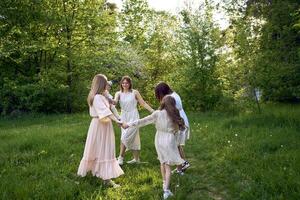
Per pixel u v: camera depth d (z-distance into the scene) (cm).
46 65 2080
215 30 1789
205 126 1241
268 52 1453
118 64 2214
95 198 579
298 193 557
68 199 582
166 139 622
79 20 2069
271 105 1680
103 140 674
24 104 1914
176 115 616
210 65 1784
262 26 1505
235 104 1691
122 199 588
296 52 1510
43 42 1961
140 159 850
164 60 2605
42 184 628
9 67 2050
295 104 1677
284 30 1511
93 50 2153
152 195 605
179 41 1822
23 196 576
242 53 1458
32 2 1945
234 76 1529
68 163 787
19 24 1945
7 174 698
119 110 1672
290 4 1561
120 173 679
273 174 649
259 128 1101
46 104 2017
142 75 2431
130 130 801
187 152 934
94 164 680
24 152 896
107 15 2170
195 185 671
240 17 1574
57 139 1030
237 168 735
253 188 607
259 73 1443
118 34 2303
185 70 1805
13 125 1516
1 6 1908
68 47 2041
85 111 2050
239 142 941
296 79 1521
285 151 803
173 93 770
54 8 2028
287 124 1141
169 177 616
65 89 2025
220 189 656
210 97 1784
